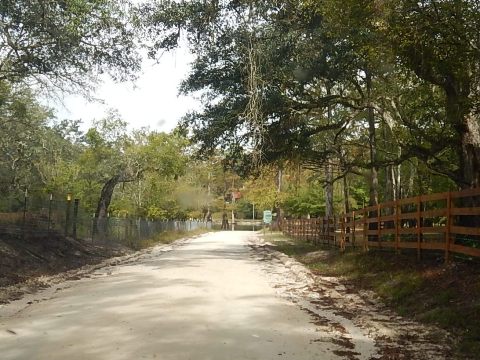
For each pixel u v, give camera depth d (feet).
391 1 35.27
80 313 30.66
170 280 46.37
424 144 66.18
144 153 110.01
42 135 94.53
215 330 26.55
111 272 53.72
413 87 60.13
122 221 94.79
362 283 44.06
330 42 54.54
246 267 61.05
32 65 51.49
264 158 69.82
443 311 28.96
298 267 58.80
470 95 40.40
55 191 101.71
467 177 45.96
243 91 66.85
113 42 51.85
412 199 44.19
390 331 27.50
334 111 85.56
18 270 46.93
